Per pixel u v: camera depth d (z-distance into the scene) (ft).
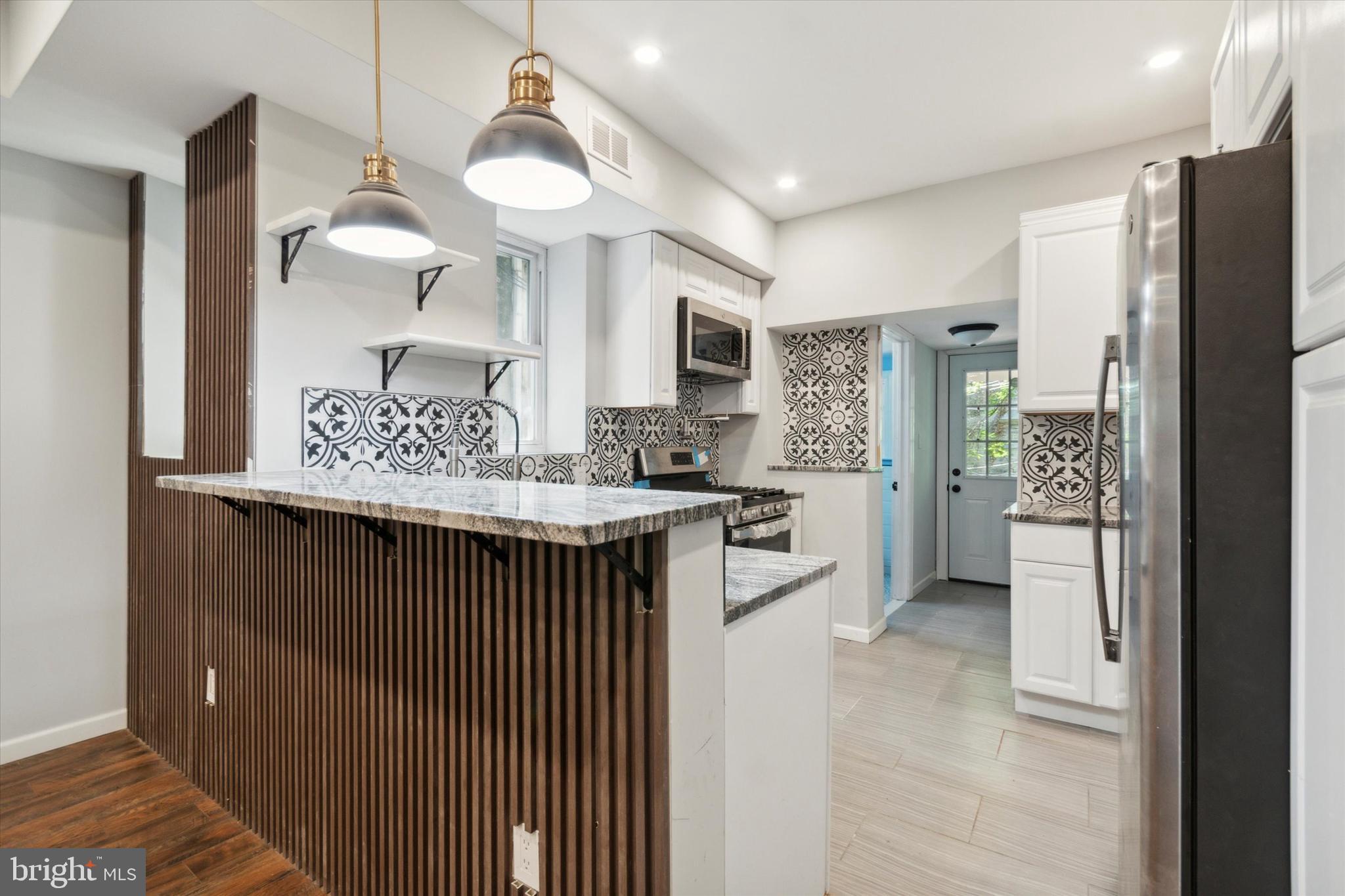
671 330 10.50
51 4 5.29
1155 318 3.56
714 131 9.19
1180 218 3.47
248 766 6.23
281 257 6.42
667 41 7.12
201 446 6.99
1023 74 7.77
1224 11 6.61
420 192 7.73
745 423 13.87
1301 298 3.00
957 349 17.04
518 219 9.55
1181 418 3.44
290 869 5.68
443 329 8.04
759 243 12.30
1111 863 5.69
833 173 10.61
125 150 7.41
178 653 7.30
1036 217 9.22
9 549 7.37
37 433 7.54
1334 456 2.62
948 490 17.39
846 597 12.44
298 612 5.69
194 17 5.05
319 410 6.73
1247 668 3.27
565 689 3.65
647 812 3.31
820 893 5.23
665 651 3.23
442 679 4.43
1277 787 3.20
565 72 7.68
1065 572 8.59
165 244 8.20
